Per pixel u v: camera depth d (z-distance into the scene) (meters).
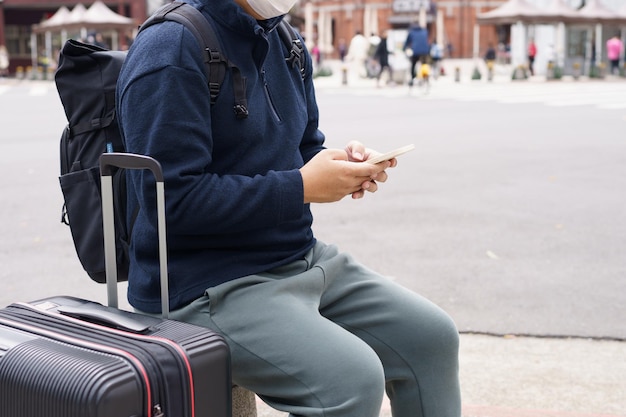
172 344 1.86
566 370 4.07
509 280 5.63
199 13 2.14
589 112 17.92
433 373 2.36
